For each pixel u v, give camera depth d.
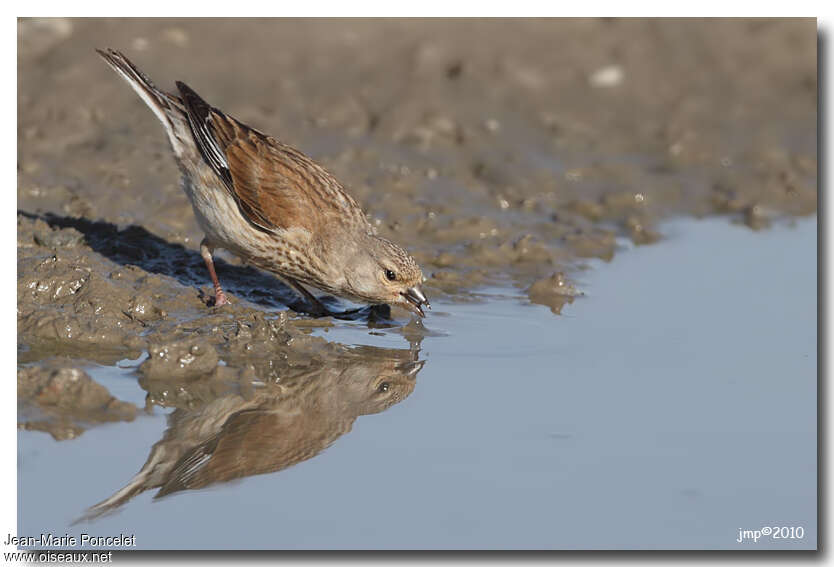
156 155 13.71
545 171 15.09
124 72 10.66
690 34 18.61
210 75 15.77
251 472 7.88
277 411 8.82
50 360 9.16
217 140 10.35
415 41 17.28
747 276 12.59
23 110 14.21
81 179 12.98
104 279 10.41
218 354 9.59
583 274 12.48
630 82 17.44
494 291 11.83
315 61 16.55
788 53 18.58
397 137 15.28
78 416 8.30
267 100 15.51
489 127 15.81
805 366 10.16
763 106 17.42
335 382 9.40
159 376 9.03
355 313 11.12
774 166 15.88
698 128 16.69
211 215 10.44
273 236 10.37
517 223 13.65
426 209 13.55
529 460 8.28
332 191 10.60
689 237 13.80
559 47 17.81
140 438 8.14
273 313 10.91
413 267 10.46
